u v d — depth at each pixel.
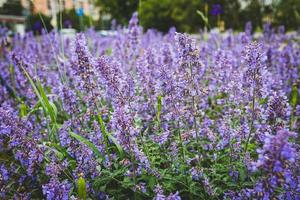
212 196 0.65
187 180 0.68
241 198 0.62
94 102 0.76
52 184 0.60
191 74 0.72
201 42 1.59
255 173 0.65
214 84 0.95
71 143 0.71
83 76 0.75
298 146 0.61
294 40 1.91
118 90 0.71
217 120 0.86
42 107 0.87
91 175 0.68
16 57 1.03
